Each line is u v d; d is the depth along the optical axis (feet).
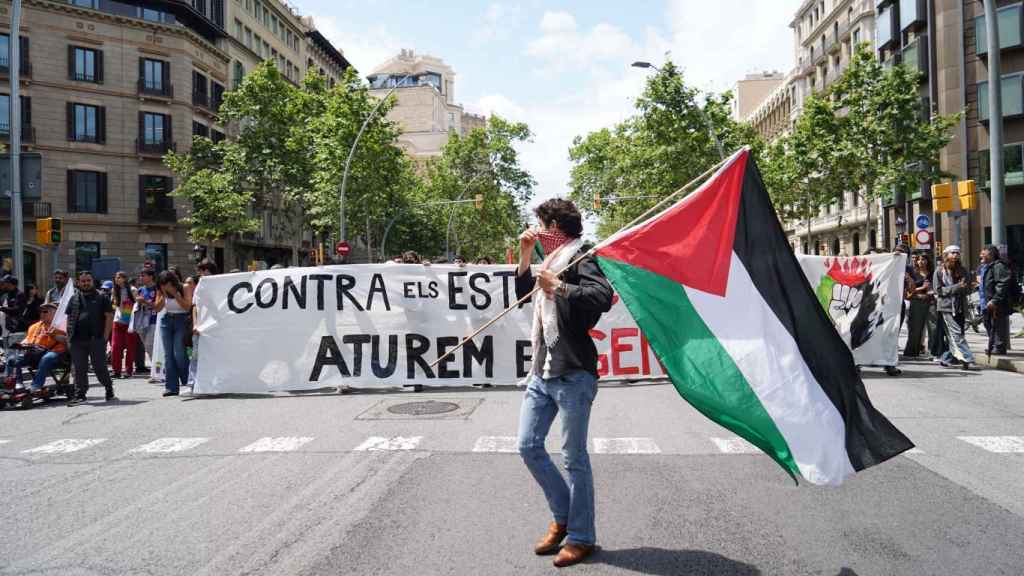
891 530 14.70
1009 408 27.99
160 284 36.35
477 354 35.83
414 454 21.70
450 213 225.76
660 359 14.39
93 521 16.22
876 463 13.74
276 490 18.24
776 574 12.52
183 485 19.02
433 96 408.87
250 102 150.00
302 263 213.25
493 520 15.64
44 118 139.23
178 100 155.02
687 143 129.08
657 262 14.78
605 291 13.25
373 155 138.92
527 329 35.99
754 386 14.16
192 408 31.91
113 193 147.23
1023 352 44.88
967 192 50.60
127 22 148.25
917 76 103.50
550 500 13.78
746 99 285.02
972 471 19.15
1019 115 107.45
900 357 47.14
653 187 134.62
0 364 35.88
